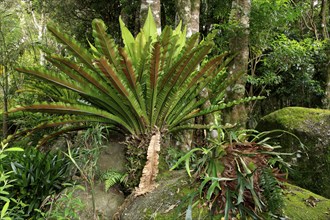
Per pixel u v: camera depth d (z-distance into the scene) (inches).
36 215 79.3
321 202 64.6
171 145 97.0
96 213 73.3
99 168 81.0
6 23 217.9
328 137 93.5
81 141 89.4
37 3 285.0
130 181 77.9
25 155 99.0
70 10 265.7
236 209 56.1
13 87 213.8
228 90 143.0
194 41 72.1
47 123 77.5
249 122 230.8
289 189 70.2
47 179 82.8
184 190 64.3
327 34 278.8
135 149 78.2
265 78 209.0
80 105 74.8
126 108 77.0
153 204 65.2
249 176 53.4
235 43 143.8
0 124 233.0
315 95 244.4
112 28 272.1
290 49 198.7
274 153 59.4
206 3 209.9
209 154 62.6
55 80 73.0
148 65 72.9
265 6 167.8
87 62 71.9
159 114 80.7
